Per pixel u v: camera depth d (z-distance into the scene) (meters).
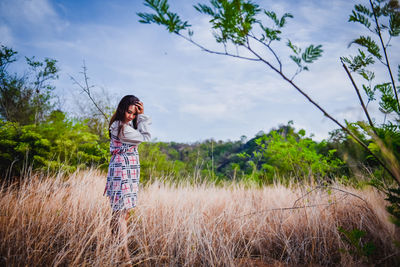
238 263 2.03
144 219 2.47
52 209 2.61
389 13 1.19
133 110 2.48
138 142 2.49
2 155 4.12
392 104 1.31
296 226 2.50
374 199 2.13
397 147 1.19
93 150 5.21
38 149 4.40
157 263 2.04
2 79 7.03
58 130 4.94
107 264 1.81
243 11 0.90
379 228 1.98
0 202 2.64
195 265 2.05
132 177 2.41
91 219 2.54
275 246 2.39
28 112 7.68
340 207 2.63
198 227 2.27
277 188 4.25
